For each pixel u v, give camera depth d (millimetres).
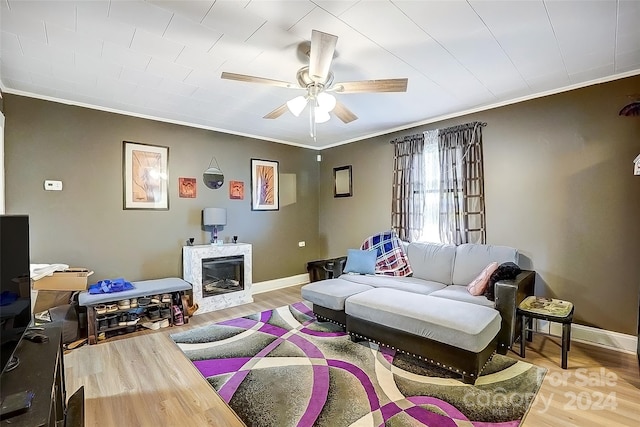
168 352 2822
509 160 3449
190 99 3361
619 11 1868
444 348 2322
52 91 3123
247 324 3494
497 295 2646
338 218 5539
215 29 2062
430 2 1786
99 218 3578
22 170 3125
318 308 3371
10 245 1368
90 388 2248
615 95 2795
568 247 3066
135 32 2096
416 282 3527
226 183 4680
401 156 4418
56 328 1859
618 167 2793
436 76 2809
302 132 4816
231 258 4285
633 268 2729
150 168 3953
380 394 2137
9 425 980
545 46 2293
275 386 2250
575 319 3035
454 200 3834
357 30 2072
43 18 1929
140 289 3344
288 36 2148
